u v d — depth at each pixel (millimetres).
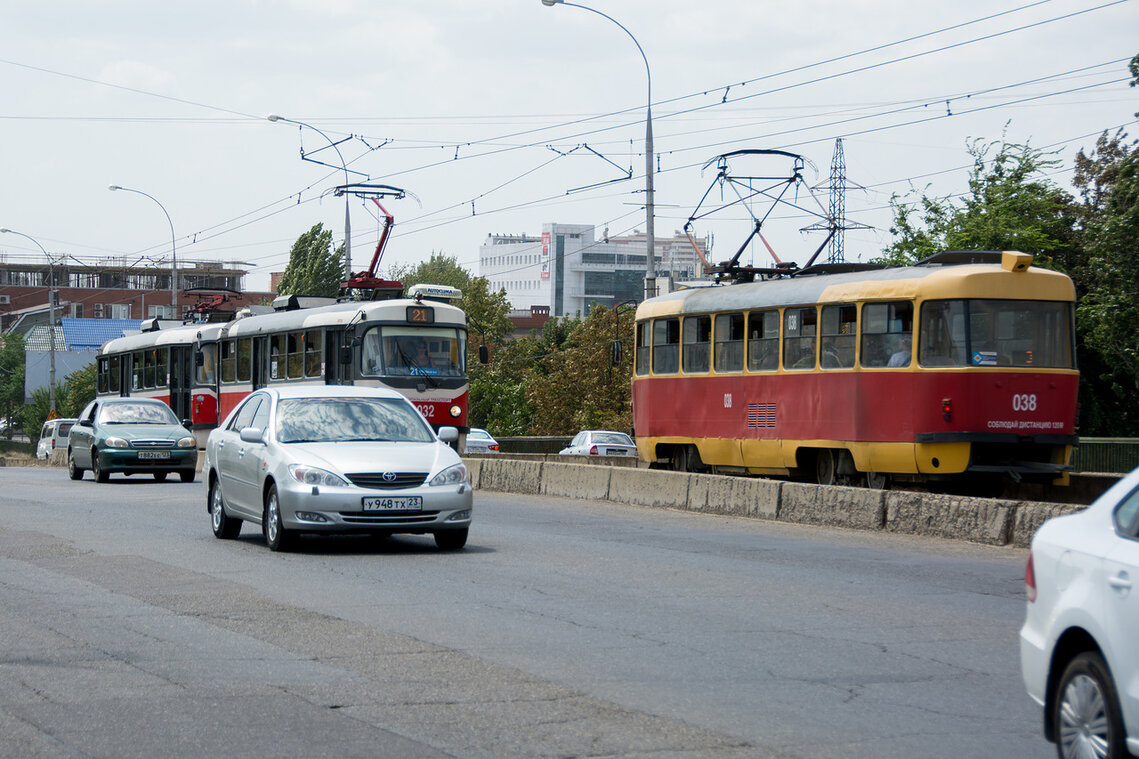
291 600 11023
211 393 39344
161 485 29016
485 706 7180
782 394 24719
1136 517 5465
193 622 9906
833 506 18781
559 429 75625
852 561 14359
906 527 17625
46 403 99500
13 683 7777
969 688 7727
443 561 13820
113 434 30000
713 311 26938
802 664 8414
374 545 15445
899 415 21812
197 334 40188
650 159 36000
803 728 6715
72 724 6773
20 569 13125
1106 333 35531
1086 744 5516
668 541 16375
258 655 8633
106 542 15773
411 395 30812
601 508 22328
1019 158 48156
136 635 9367
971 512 16797
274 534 14492
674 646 9008
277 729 6656
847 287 23188
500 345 90500
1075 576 5645
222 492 16141
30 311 135125
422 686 7699
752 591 11773
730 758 6125
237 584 12008
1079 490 21797
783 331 24797
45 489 27359
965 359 21109
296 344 34000
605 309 76312
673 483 22062
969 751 6285
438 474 14367
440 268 157125
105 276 152875
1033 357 21484
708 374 27078
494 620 10039
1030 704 7316
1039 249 45750
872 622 10109
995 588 12203
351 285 36594
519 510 21703
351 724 6766
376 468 14102
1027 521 16062
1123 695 5199
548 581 12305
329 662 8406
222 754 6188
